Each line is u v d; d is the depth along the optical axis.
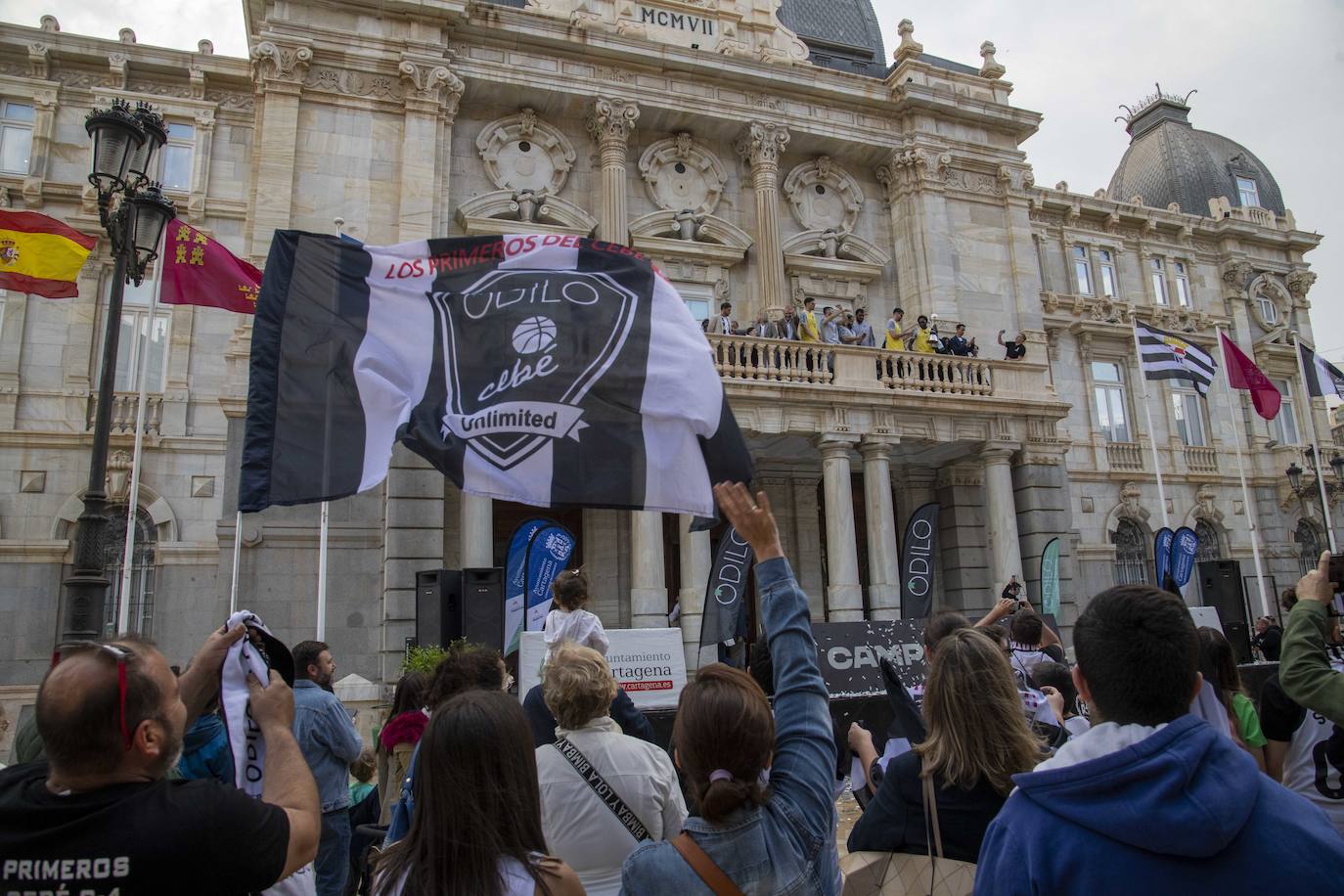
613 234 22.27
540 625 12.10
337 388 6.70
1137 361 31.61
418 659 13.94
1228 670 5.48
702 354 6.91
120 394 20.75
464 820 2.78
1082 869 2.24
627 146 23.61
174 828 2.56
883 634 11.56
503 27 21.66
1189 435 32.34
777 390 19.72
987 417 22.05
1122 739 2.43
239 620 3.33
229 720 3.16
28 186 20.53
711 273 23.55
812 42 27.27
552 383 6.70
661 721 10.35
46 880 2.48
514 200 21.89
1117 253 32.84
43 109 21.09
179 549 20.39
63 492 20.14
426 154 20.42
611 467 6.57
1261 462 32.72
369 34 20.52
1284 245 35.66
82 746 2.62
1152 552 30.23
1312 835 2.15
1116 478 30.08
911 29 26.16
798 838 2.86
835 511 20.02
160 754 2.78
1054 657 7.68
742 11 25.22
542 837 2.96
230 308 15.99
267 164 19.22
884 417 20.80
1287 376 34.88
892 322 22.06
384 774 8.00
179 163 22.05
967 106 25.89
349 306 6.89
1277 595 31.72
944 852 3.36
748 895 2.74
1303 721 4.84
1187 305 33.84
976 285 25.36
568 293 6.97
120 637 2.98
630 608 21.14
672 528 22.69
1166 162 38.00
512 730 2.93
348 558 18.44
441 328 6.91
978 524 23.89
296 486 6.43
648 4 24.11
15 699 16.59
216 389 21.47
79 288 21.08
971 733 3.35
